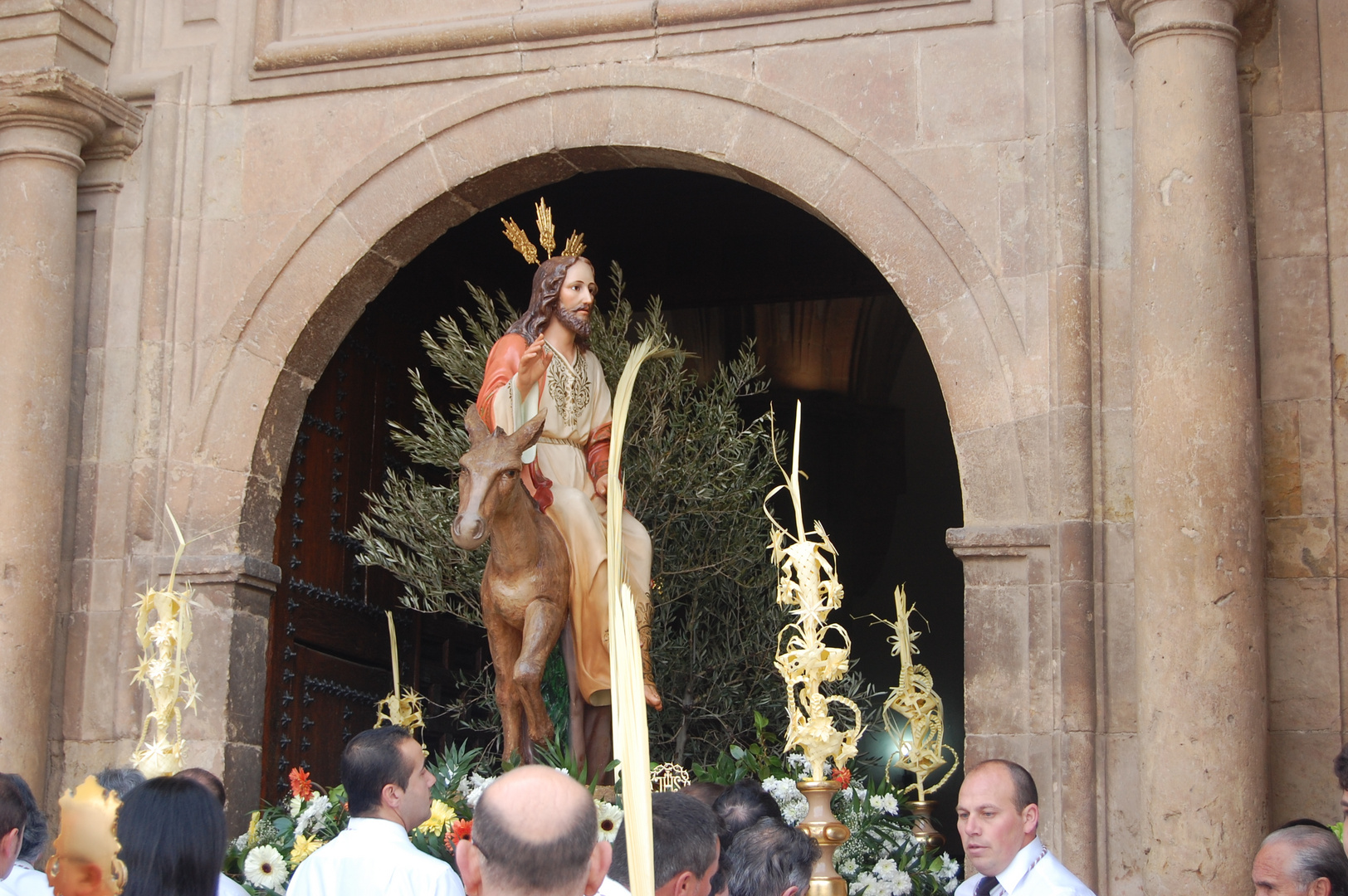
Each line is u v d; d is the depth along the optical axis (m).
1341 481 6.43
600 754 6.85
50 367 7.76
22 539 7.55
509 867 2.40
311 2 8.18
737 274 11.55
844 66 7.36
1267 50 6.82
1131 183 6.83
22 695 7.44
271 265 7.94
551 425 6.96
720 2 7.50
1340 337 6.55
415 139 7.84
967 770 6.55
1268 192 6.72
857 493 12.66
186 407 7.93
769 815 4.49
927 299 7.05
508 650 6.68
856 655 12.85
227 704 7.57
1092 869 6.27
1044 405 6.76
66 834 2.90
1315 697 6.28
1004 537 6.63
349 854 4.21
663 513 8.80
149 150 8.20
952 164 7.12
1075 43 6.97
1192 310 6.14
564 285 7.07
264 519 7.93
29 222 7.80
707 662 8.98
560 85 7.67
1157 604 5.99
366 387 9.18
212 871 3.09
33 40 7.97
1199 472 6.02
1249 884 5.71
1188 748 5.83
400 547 9.08
